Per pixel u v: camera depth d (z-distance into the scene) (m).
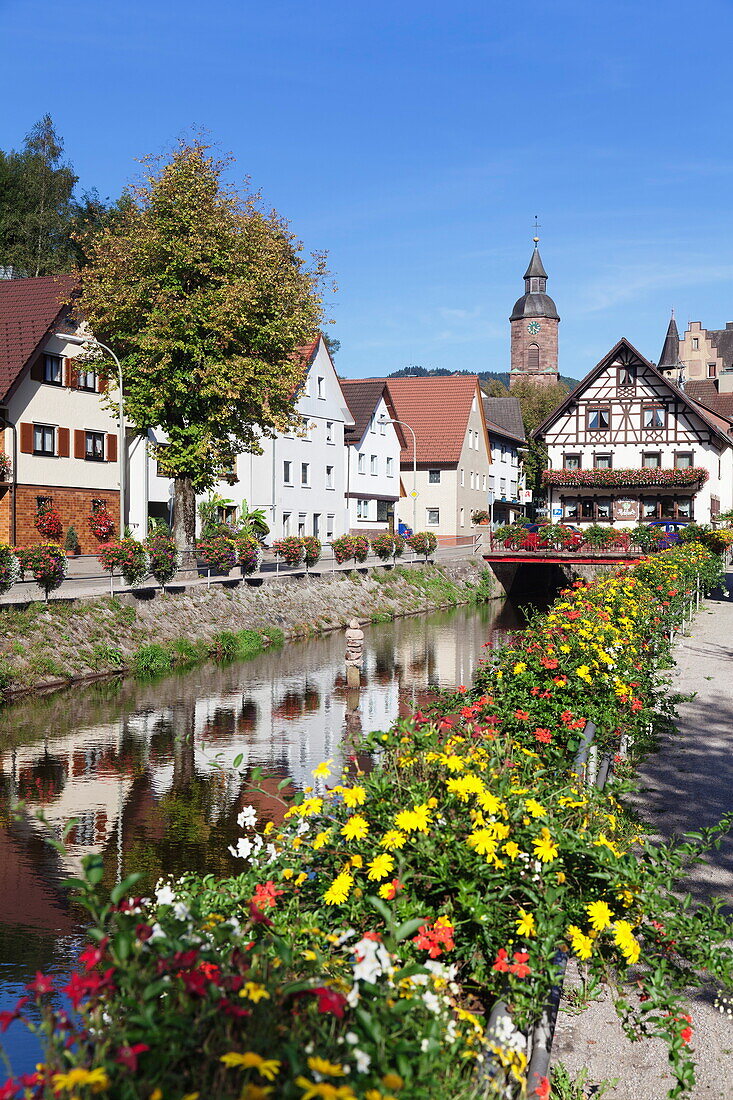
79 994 3.29
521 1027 4.46
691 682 17.88
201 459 32.72
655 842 8.85
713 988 6.30
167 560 30.47
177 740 17.47
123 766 15.62
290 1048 2.81
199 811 13.20
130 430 43.12
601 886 5.60
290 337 33.91
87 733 18.12
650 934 5.62
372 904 4.48
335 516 59.66
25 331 37.44
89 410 40.50
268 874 5.30
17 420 36.69
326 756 16.14
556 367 144.25
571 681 10.31
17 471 36.69
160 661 26.42
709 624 27.83
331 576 41.19
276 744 17.12
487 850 4.84
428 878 4.86
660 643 17.81
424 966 3.94
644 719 12.40
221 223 32.47
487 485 81.88
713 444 65.44
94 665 24.80
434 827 5.07
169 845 11.79
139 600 29.09
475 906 4.71
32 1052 6.68
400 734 6.16
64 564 26.25
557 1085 5.01
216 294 31.86
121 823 12.67
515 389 114.81
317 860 5.33
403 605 44.28
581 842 5.39
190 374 31.81
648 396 66.31
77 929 9.36
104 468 41.38
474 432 77.50
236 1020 3.10
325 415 58.16
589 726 9.14
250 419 34.16
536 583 61.41
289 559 39.31
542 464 93.44
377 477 66.06
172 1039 2.98
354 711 20.41
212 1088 2.80
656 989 5.24
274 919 4.78
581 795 6.39
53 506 38.53
